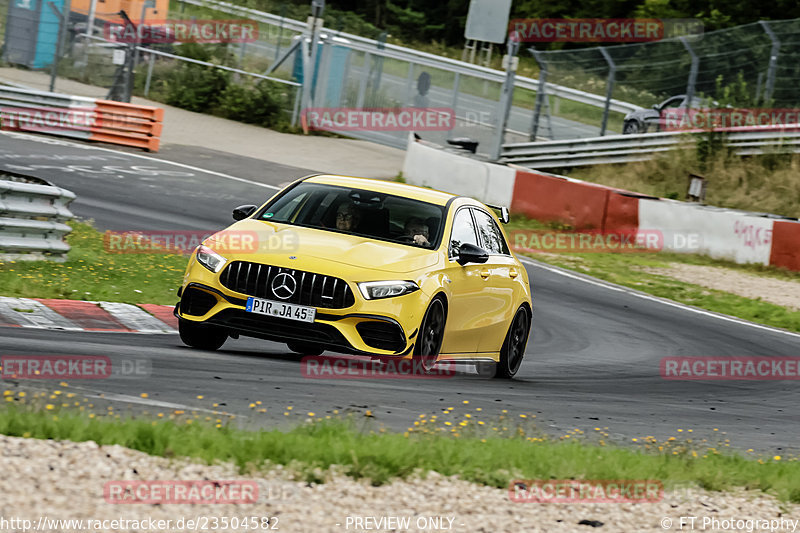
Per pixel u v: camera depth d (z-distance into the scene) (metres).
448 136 105.69
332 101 109.12
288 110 109.38
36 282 36.69
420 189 32.56
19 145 77.62
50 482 15.21
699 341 49.47
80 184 67.50
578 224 77.50
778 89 102.19
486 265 32.31
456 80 105.88
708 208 77.31
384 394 26.34
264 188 79.00
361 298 27.23
